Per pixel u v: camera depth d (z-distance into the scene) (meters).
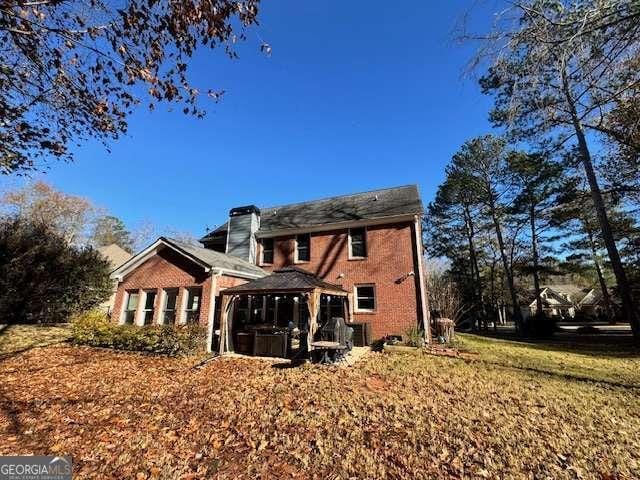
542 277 28.48
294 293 10.96
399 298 14.29
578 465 4.09
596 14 3.74
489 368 9.35
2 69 4.88
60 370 9.01
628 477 3.85
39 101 5.31
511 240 27.86
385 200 17.00
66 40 4.57
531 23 4.17
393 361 10.06
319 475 3.86
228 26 4.75
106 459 4.23
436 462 4.10
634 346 14.82
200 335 11.88
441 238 30.62
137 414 5.73
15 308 14.05
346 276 15.51
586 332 24.23
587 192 20.00
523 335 22.06
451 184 28.41
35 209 35.94
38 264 14.58
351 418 5.43
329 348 9.49
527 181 24.16
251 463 4.13
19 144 5.77
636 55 4.22
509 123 5.82
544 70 4.54
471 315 27.78
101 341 12.43
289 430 5.00
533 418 5.54
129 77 4.83
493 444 4.58
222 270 13.05
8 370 8.91
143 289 14.63
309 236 17.02
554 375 8.68
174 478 3.80
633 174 16.03
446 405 6.09
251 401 6.29
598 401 6.55
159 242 14.36
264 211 20.97
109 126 5.75
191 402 6.31
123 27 4.54
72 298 16.02
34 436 4.89
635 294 22.12
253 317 15.53
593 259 27.48
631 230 22.39
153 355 11.20
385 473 3.88
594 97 5.07
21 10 4.18
